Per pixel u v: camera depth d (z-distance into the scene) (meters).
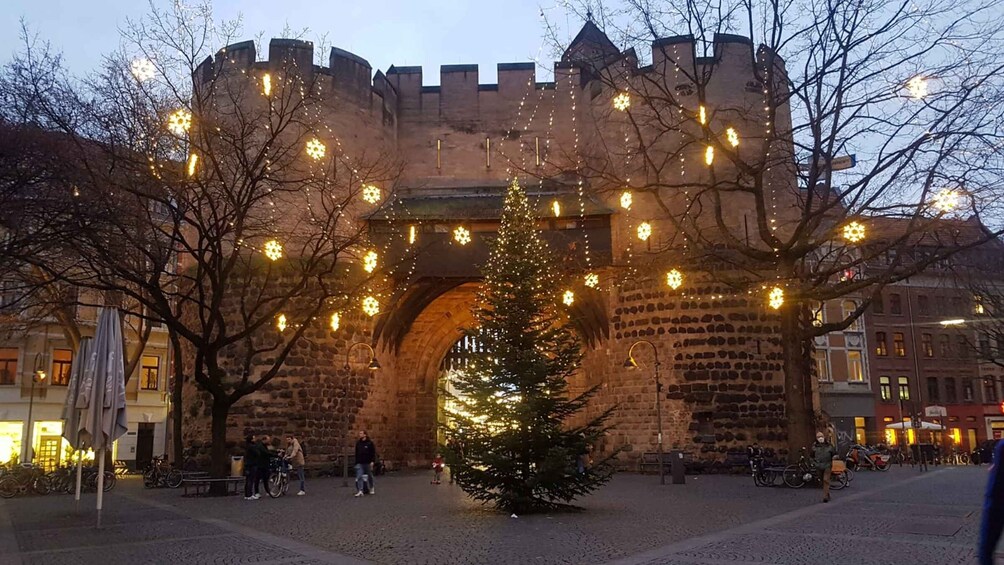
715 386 25.69
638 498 16.45
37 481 20.16
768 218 26.31
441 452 13.81
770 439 25.50
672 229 26.48
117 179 17.34
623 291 27.45
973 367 50.12
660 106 26.70
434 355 32.16
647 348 26.64
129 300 29.27
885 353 48.56
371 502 16.44
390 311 28.78
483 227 28.70
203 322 18.56
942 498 15.83
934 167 15.76
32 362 34.88
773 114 17.64
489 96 31.72
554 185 30.25
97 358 11.87
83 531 11.71
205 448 25.75
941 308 49.69
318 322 26.44
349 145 28.34
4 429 33.91
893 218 19.55
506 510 13.99
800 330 19.27
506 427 13.65
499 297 14.31
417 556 9.07
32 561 8.95
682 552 9.12
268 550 9.70
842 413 44.81
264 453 18.11
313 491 19.92
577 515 13.27
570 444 13.73
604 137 28.70
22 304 26.73
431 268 28.30
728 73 26.95
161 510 15.05
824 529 11.03
